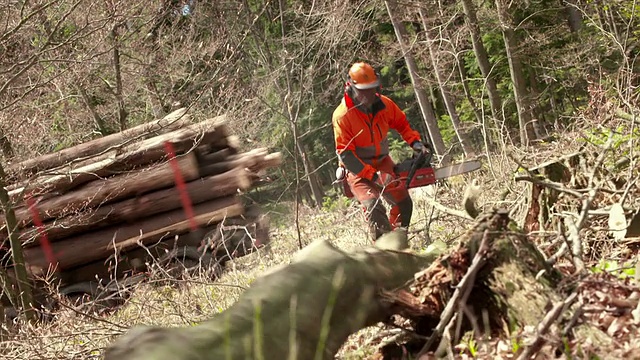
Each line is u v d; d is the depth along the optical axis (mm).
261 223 10820
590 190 5082
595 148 5711
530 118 23203
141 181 10609
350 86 7551
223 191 10773
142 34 16250
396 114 7703
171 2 17547
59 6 11203
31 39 11633
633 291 3607
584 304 3488
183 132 10812
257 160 11000
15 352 6016
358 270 3656
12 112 10828
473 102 22766
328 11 16828
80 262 10602
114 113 18188
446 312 3729
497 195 7418
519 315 3617
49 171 9117
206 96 15602
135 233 10664
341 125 7598
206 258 10602
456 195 8156
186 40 17203
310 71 17125
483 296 3797
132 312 6922
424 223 8695
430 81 23297
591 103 6891
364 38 28406
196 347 3064
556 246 4824
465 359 3596
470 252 3795
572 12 23844
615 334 3387
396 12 22734
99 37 12891
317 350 3287
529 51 22625
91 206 10570
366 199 7637
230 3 17703
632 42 17016
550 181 5211
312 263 3549
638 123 5738
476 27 22391
